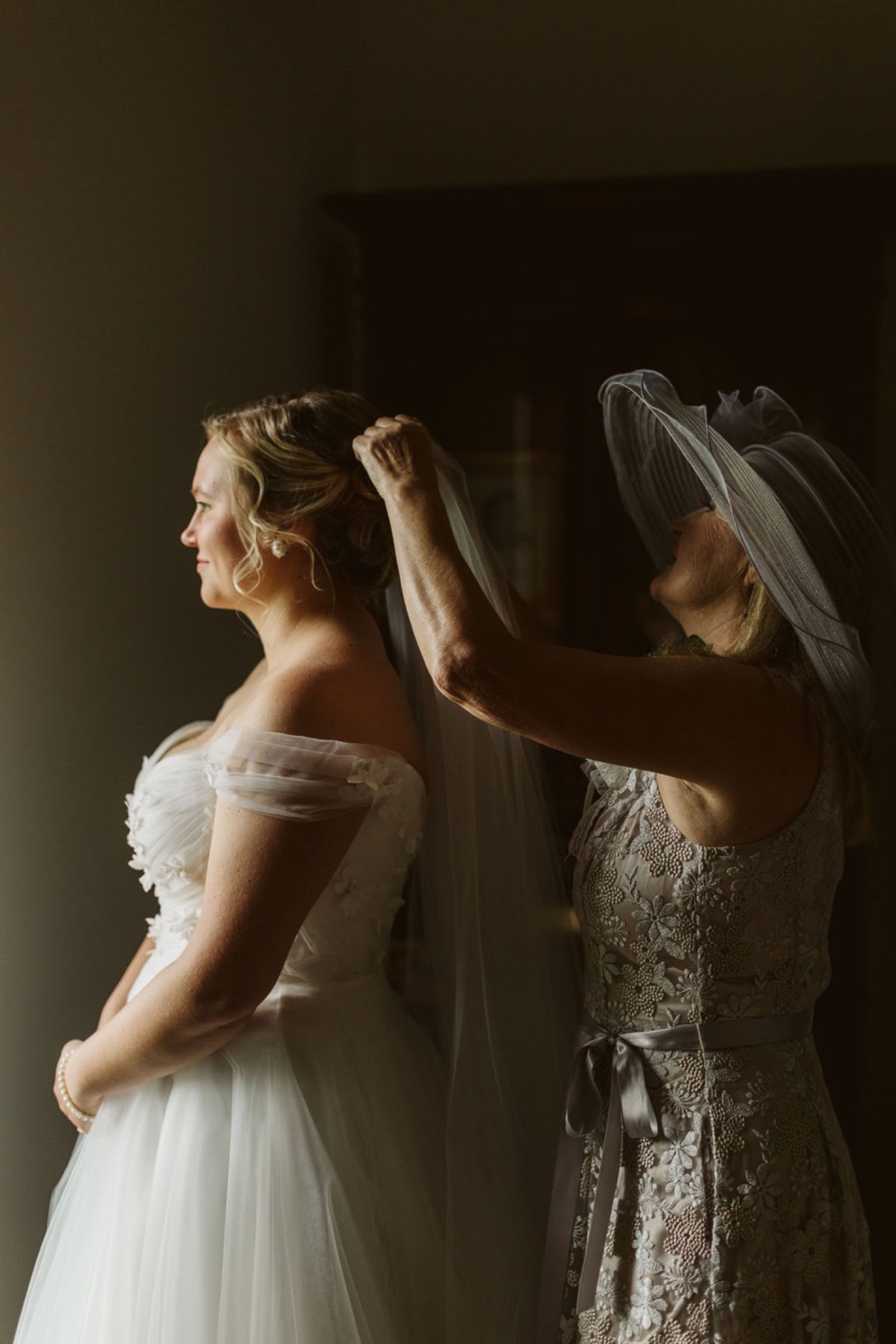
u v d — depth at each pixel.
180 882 1.49
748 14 3.04
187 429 2.25
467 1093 1.60
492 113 3.18
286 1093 1.42
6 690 1.68
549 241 2.71
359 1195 1.42
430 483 1.29
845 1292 1.36
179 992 1.36
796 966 1.35
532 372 2.79
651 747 1.20
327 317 3.04
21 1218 1.75
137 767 2.07
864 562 1.49
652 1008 1.34
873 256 2.62
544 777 1.80
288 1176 1.39
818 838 1.34
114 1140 1.45
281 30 2.72
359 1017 1.53
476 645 1.15
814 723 1.34
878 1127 3.00
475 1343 1.50
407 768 1.48
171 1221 1.37
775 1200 1.28
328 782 1.38
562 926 1.76
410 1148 1.52
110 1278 1.37
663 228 2.67
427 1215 1.50
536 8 3.13
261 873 1.36
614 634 2.84
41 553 1.76
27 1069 1.76
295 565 1.53
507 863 1.65
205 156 2.33
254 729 1.40
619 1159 1.34
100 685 1.94
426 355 2.81
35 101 1.74
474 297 2.77
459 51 3.17
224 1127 1.41
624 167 3.14
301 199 2.85
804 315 2.68
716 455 1.28
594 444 2.79
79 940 1.90
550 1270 1.42
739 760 1.25
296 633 1.54
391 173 3.23
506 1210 1.60
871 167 2.52
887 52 2.99
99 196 1.92
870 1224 2.72
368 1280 1.39
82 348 1.87
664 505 1.90
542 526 2.83
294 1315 1.34
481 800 1.63
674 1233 1.28
